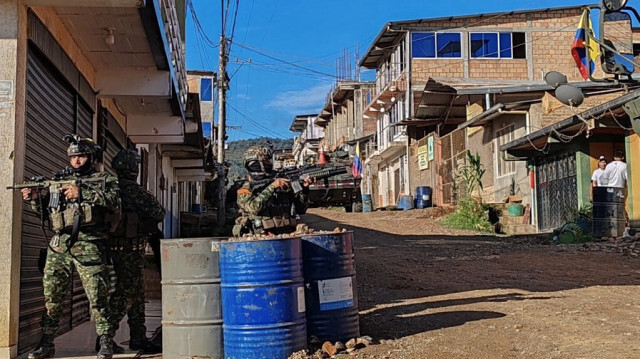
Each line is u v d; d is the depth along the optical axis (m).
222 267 5.63
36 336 6.52
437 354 5.77
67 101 7.85
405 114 37.03
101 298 5.61
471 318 7.28
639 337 6.25
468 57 35.88
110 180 5.67
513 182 24.39
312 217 30.25
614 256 13.21
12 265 5.65
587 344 6.00
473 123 26.62
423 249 15.70
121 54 8.68
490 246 16.27
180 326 5.64
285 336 5.52
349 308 6.04
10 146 5.73
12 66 5.79
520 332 6.54
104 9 6.95
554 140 18.73
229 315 5.56
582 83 21.19
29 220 6.31
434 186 33.09
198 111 15.52
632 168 16.61
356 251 15.50
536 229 21.16
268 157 6.42
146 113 12.64
